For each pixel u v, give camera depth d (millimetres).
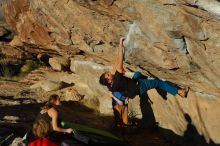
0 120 11188
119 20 8273
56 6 9859
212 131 8820
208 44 6820
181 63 7984
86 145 8234
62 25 10664
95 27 9242
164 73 9117
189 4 6293
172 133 10188
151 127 10898
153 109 10820
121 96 10164
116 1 7648
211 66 7355
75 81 14352
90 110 12656
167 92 10102
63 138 8109
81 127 8742
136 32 8086
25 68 17531
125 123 10469
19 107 12891
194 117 9320
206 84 8188
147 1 6969
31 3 11273
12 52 18031
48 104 8016
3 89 15055
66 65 15625
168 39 7430
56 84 14531
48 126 7184
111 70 11008
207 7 6090
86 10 8781
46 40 13141
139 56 8875
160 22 7129
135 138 10398
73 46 11828
